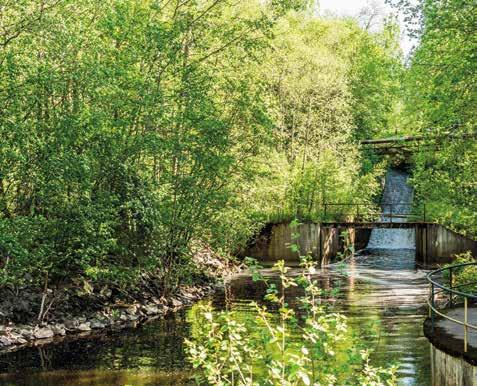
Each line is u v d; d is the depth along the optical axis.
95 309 18.05
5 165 15.27
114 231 18.06
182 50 22.45
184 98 20.84
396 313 18.77
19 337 15.00
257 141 22.98
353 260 37.03
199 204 21.75
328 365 7.18
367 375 7.50
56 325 16.23
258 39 22.41
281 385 6.14
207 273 26.58
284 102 38.81
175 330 16.42
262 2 26.23
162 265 21.88
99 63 16.69
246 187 24.16
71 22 16.62
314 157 38.84
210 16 21.94
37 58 15.73
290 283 7.31
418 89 22.95
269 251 34.59
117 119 18.45
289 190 36.22
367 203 39.25
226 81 22.58
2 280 15.15
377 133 53.72
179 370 12.43
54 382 11.65
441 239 33.03
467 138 20.98
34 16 15.20
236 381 9.62
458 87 20.19
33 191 16.55
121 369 12.52
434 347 10.23
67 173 15.96
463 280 18.23
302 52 38.59
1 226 14.45
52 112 16.64
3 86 15.15
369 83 51.59
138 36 19.69
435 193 26.69
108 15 18.05
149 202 19.17
